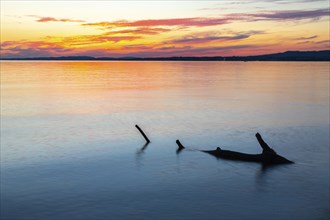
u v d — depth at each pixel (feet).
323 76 460.55
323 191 64.23
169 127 124.57
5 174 73.61
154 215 55.47
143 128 122.93
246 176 72.08
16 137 108.37
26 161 82.89
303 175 72.28
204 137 109.09
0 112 159.74
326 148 92.89
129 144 100.42
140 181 69.92
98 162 82.64
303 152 89.35
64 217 54.80
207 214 55.88
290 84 318.24
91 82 365.20
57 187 66.59
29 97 219.41
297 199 61.11
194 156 86.94
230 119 138.82
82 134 113.09
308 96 216.33
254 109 164.66
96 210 57.06
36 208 57.77
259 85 310.65
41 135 111.34
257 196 62.34
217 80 392.88
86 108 172.55
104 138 107.65
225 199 61.26
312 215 55.26
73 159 84.89
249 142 102.22
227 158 83.92
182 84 331.16
